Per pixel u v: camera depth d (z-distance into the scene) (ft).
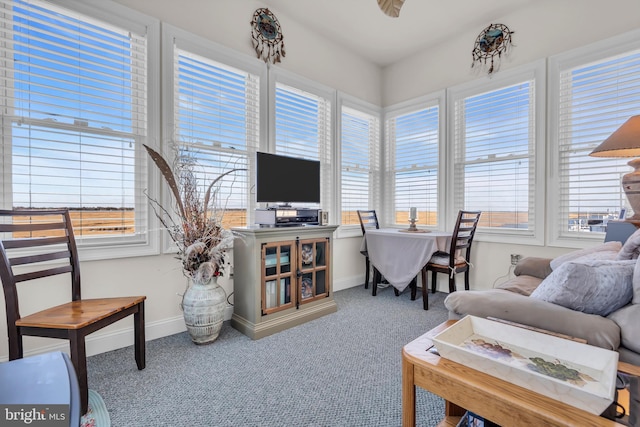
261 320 7.54
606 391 2.49
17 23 5.81
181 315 7.82
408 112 12.58
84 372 4.58
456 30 10.71
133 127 7.16
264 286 7.62
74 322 4.53
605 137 8.21
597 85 8.34
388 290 11.71
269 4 9.45
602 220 8.27
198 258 7.02
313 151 11.07
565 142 8.84
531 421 2.42
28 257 5.08
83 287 6.47
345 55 11.94
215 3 8.38
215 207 7.70
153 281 7.38
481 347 3.30
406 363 3.25
